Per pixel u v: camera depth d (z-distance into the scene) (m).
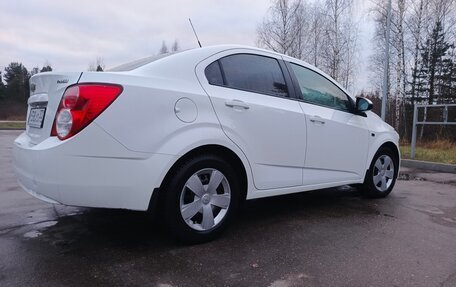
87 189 2.41
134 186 2.51
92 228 3.21
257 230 3.25
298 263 2.57
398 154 4.80
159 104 2.61
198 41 3.78
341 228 3.35
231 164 3.10
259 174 3.21
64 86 2.49
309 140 3.60
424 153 9.19
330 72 23.23
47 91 2.65
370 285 2.27
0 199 4.25
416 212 3.94
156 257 2.62
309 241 3.00
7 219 3.47
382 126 4.65
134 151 2.50
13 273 2.34
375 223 3.52
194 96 2.80
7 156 8.70
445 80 23.70
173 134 2.65
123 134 2.46
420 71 23.02
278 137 3.32
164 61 2.87
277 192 3.38
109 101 2.43
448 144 11.23
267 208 4.02
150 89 2.60
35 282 2.22
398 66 22.02
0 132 20.67
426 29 21.45
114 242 2.89
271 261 2.59
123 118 2.46
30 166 2.49
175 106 2.69
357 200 4.46
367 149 4.32
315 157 3.69
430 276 2.40
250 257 2.65
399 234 3.21
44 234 3.07
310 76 3.87
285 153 3.39
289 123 3.40
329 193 4.85
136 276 2.32
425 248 2.89
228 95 3.02
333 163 3.89
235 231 3.21
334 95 4.09
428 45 21.86
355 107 4.26
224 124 2.92
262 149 3.21
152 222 3.38
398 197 4.67
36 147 2.48
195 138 2.73
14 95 59.81
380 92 25.06
